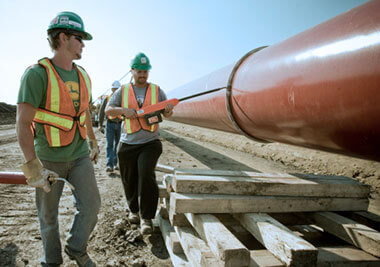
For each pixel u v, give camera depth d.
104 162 5.57
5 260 2.02
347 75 1.59
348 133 1.73
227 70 3.47
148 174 2.42
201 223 1.74
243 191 2.00
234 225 2.20
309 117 1.94
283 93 2.12
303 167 5.63
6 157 5.62
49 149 1.66
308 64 1.90
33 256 2.10
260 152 7.05
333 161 5.23
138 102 2.72
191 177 1.99
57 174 1.55
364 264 1.66
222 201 1.88
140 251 2.24
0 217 2.71
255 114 2.59
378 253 1.68
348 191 2.18
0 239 2.30
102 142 8.83
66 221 2.71
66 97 1.64
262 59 2.58
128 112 2.54
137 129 2.59
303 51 1.99
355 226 1.90
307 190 2.11
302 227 2.47
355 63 1.55
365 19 1.60
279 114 2.24
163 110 2.69
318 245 2.13
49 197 1.69
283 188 2.07
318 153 5.74
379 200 3.62
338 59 1.66
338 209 2.17
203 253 1.55
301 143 2.43
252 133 3.05
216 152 7.43
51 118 1.61
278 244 1.46
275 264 1.54
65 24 1.58
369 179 4.37
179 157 6.41
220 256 1.38
